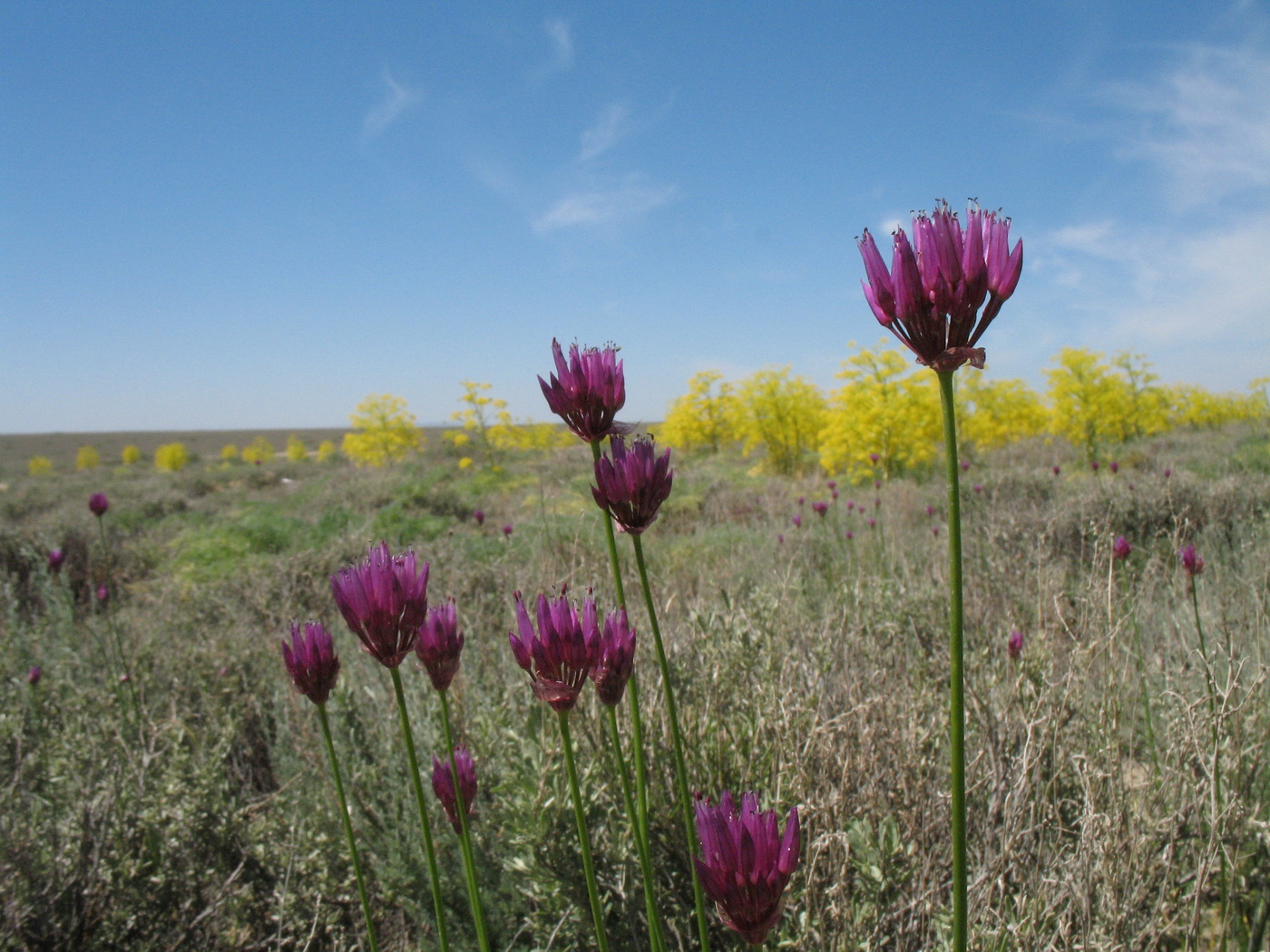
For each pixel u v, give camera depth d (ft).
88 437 371.76
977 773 7.63
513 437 75.05
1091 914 6.26
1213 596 12.27
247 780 11.36
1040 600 10.89
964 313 3.26
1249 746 7.43
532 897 7.70
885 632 11.81
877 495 26.58
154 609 21.88
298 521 35.78
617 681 4.88
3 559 27.14
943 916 6.45
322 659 5.86
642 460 4.83
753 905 3.36
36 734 11.94
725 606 12.07
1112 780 7.01
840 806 7.09
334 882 8.66
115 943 8.00
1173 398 73.20
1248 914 6.86
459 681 11.82
